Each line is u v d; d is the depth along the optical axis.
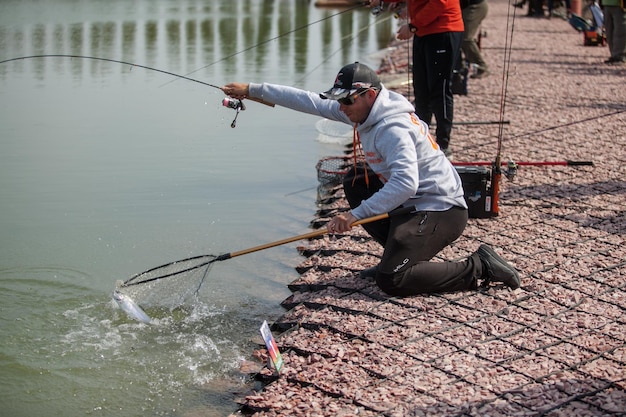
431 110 8.64
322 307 5.63
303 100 5.70
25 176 9.00
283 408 4.44
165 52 18.06
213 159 9.70
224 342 5.46
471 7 13.41
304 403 4.45
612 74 14.66
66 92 13.49
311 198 8.38
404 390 4.46
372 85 5.22
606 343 4.90
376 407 4.31
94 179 8.91
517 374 4.57
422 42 8.38
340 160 9.07
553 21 24.20
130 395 4.84
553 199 7.62
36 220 7.68
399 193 5.16
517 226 6.94
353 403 4.39
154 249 7.04
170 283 6.27
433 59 8.34
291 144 10.38
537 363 4.70
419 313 5.38
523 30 21.80
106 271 6.56
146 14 26.31
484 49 18.09
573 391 4.36
